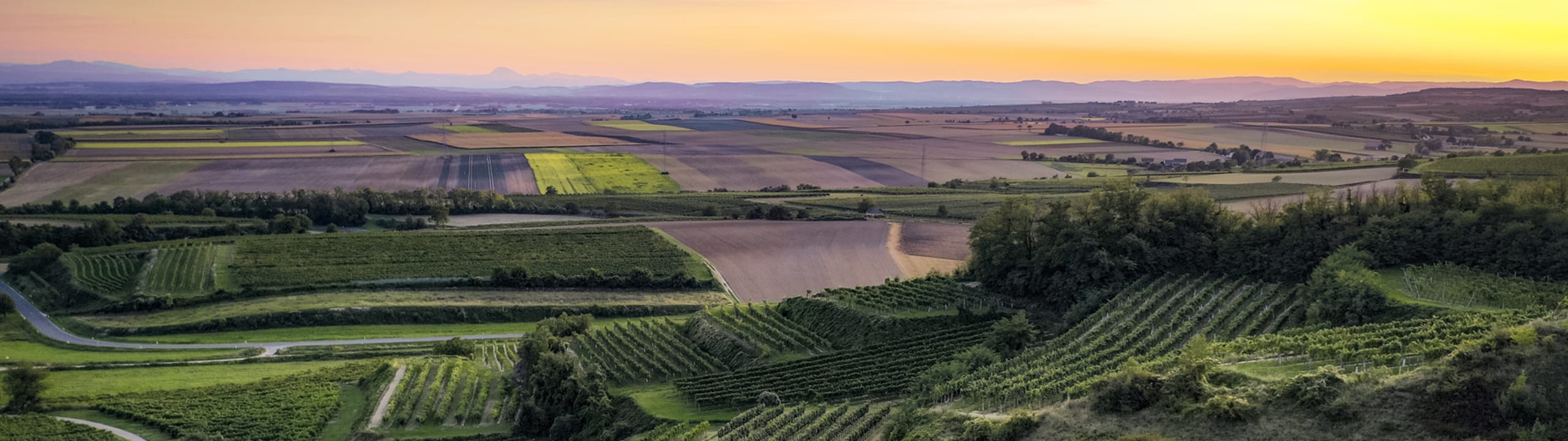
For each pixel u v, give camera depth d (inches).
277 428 3720.5
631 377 4325.8
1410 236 4286.4
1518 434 1963.6
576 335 5078.7
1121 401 2395.4
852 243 7096.5
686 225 7780.5
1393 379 2249.0
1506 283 3779.5
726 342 4618.6
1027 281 4776.1
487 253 6722.4
